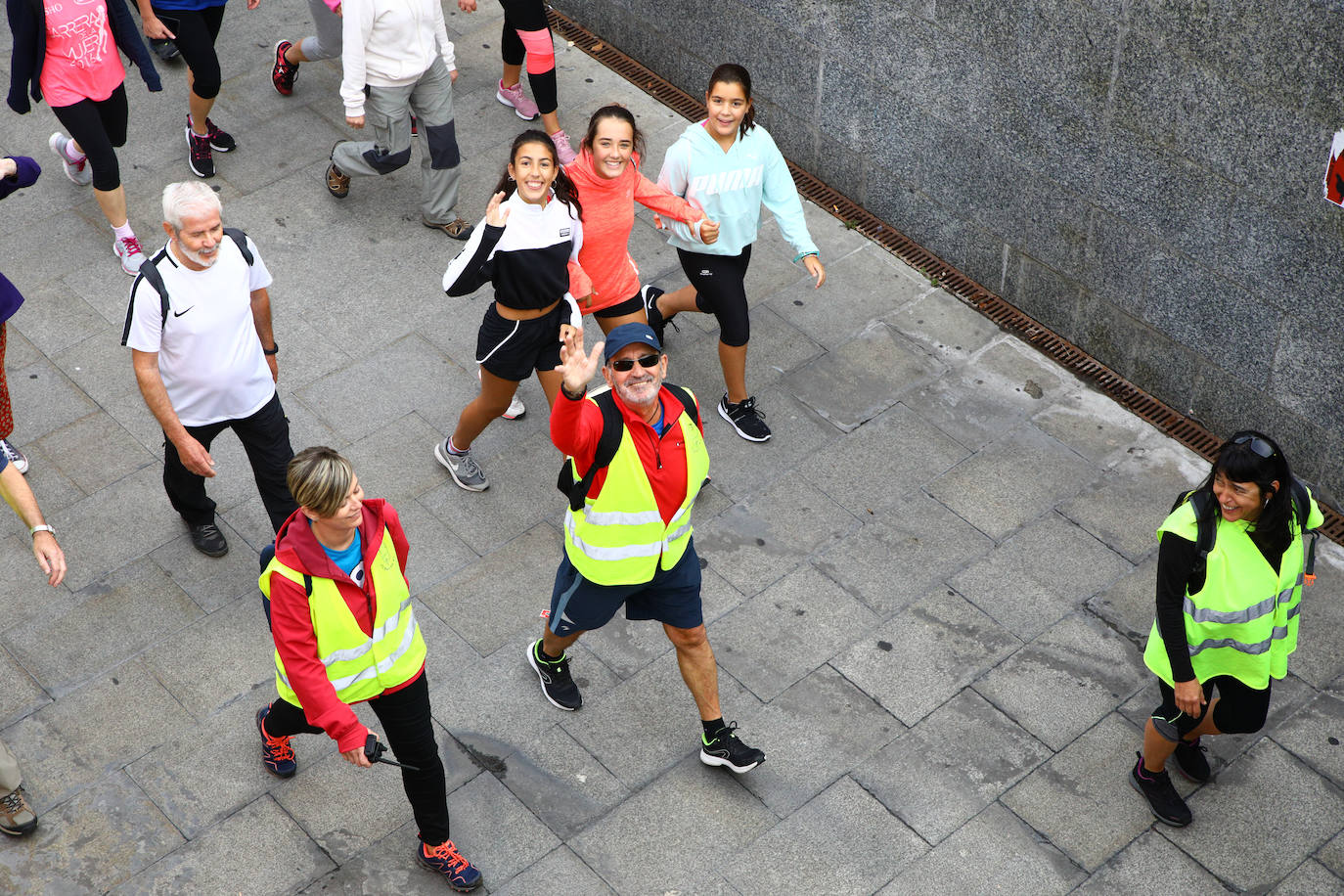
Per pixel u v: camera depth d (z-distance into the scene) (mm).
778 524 6176
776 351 7090
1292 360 6121
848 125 7777
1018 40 6551
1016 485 6375
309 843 4926
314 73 8945
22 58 6672
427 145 7402
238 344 5219
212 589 5836
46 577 5863
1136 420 6742
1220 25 5676
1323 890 4816
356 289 7379
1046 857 4918
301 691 4035
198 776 5141
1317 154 5574
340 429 6574
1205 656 4645
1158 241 6414
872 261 7668
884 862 4895
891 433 6637
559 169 5453
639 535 4574
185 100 8656
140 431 6539
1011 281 7297
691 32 8500
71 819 4996
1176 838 4980
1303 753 5266
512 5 7617
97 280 7379
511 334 5688
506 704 5414
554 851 4918
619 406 4445
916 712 5410
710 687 4969
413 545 6051
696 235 6129
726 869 4867
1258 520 4422
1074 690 5492
